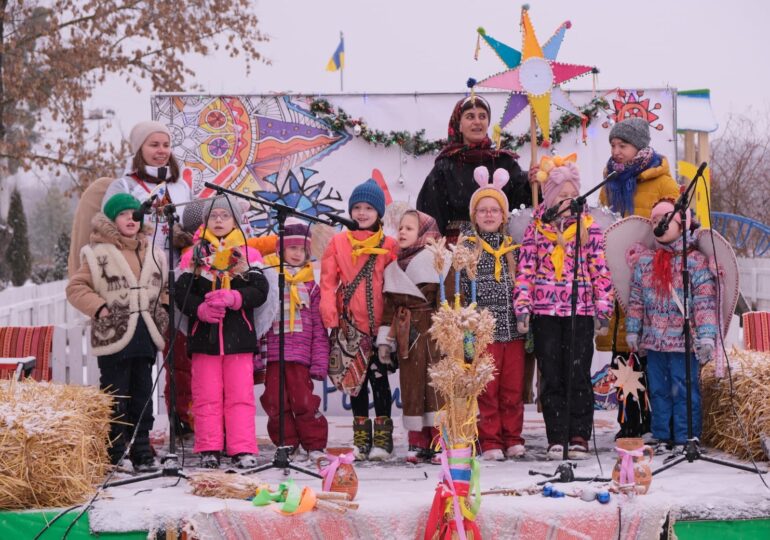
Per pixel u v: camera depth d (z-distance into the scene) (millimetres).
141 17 21578
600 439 6656
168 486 5012
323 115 8180
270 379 6035
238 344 5633
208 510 4457
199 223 6301
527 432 7113
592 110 8219
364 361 6059
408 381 5930
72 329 7484
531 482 4992
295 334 6020
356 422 6141
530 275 6066
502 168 6715
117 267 5602
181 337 6488
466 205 6703
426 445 6008
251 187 8195
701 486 4965
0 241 23734
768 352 6363
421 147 8156
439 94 8227
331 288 6066
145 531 4445
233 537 4434
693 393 5984
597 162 8289
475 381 4527
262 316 5875
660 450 6020
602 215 6430
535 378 8156
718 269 5883
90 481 4934
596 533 4570
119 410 5555
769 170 18859
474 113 6734
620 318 6512
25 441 4660
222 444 5668
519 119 8250
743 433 5617
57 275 26531
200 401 5660
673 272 5969
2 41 21078
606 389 8055
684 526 4680
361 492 4895
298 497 4488
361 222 6137
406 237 6066
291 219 6359
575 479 5004
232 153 8195
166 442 6625
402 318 5941
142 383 5633
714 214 14289
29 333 7277
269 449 6492
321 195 8227
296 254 6047
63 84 21203
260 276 5754
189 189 6727
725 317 5926
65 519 4512
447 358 4633
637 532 4582
